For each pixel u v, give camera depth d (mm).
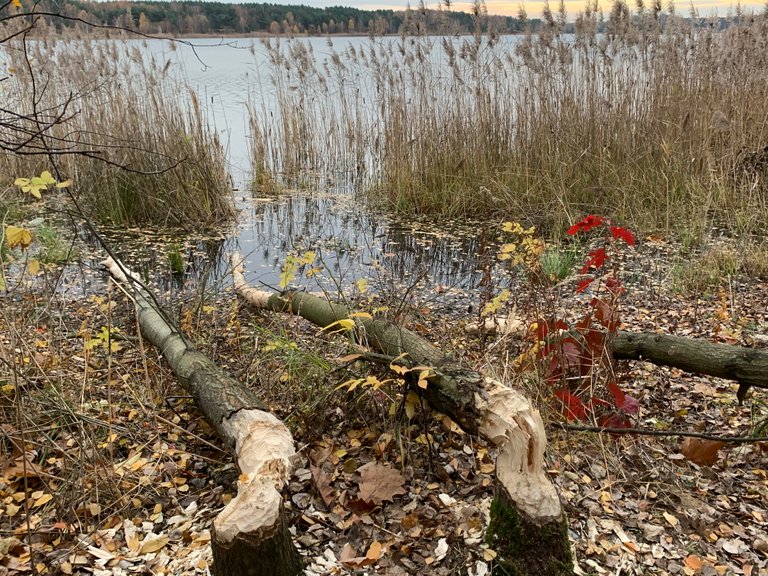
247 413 1514
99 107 4426
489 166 4680
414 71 4848
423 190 4770
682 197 4098
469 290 3244
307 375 1969
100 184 4309
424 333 2234
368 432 1811
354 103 5980
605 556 1363
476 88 4637
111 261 3217
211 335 2455
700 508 1535
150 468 1664
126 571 1320
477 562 1313
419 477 1616
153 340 2098
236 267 3201
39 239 3559
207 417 1615
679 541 1425
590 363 1868
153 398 1970
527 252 2164
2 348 1678
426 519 1457
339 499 1522
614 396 1745
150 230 4215
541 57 4520
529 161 4582
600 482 1619
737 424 1889
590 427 1659
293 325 2609
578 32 4453
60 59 4512
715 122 3859
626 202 4164
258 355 2236
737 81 4531
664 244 3756
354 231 4352
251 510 1193
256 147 5832
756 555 1382
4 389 1788
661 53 4520
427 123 4820
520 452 1312
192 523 1461
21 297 2645
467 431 1469
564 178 4371
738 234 3777
